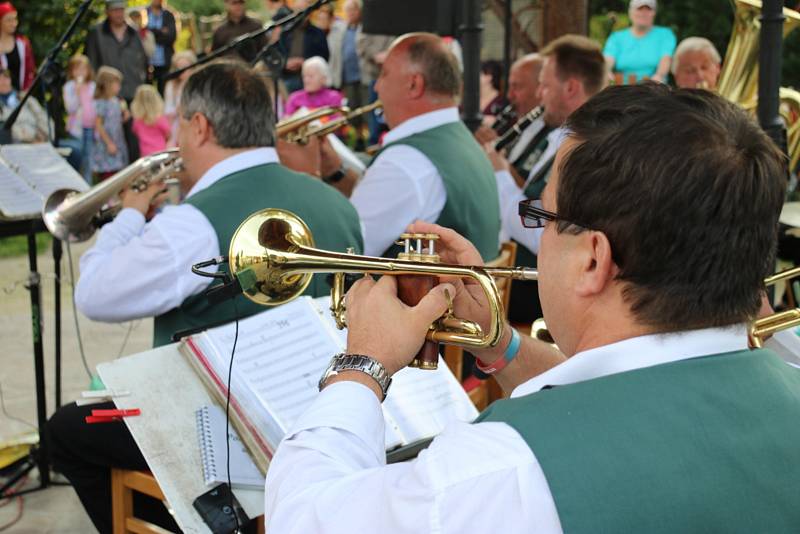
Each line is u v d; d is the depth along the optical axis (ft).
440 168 9.91
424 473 3.13
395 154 10.11
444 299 4.03
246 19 26.58
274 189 7.89
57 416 7.53
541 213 3.58
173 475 5.88
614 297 3.38
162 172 8.84
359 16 25.93
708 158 3.17
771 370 3.40
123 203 8.85
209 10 47.78
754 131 3.32
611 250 3.31
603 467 3.05
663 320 3.30
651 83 3.47
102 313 7.79
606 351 3.35
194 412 6.17
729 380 3.28
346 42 26.09
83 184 9.92
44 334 15.85
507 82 18.78
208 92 7.84
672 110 3.28
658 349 3.32
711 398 3.22
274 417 5.98
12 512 9.71
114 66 28.30
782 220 10.70
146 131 26.68
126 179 8.84
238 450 5.98
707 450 3.11
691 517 3.01
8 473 10.37
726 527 3.05
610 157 3.26
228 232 7.68
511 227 11.62
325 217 8.05
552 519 3.00
